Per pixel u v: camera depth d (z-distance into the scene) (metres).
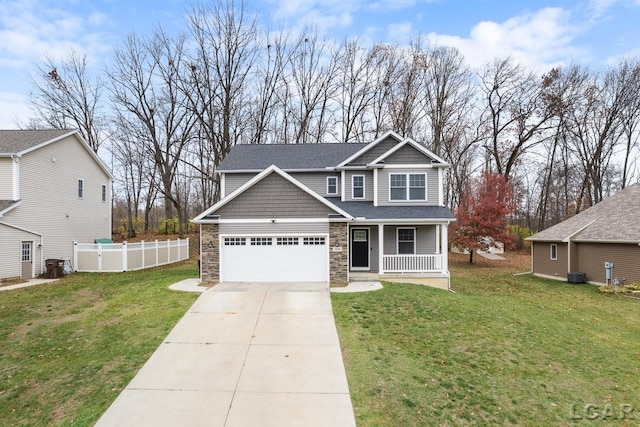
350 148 19.81
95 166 22.86
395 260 15.45
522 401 6.32
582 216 21.38
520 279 20.34
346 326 9.13
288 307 10.52
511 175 36.12
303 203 13.87
